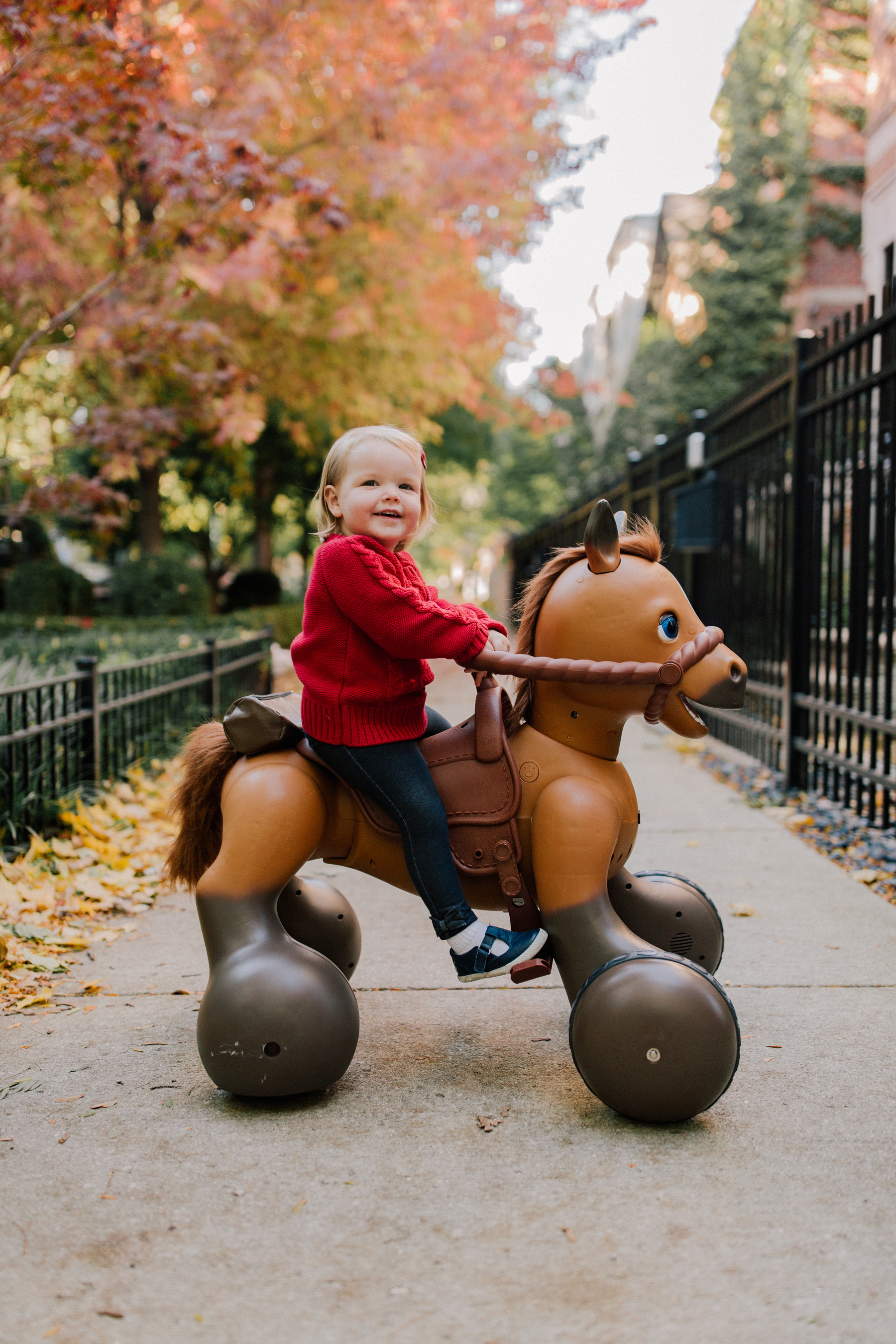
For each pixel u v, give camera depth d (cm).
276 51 774
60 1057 286
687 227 2408
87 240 858
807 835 542
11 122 599
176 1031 304
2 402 909
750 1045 290
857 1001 322
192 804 285
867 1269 189
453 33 894
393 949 377
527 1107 255
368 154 910
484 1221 205
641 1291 183
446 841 258
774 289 2350
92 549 1753
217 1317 178
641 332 3284
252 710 267
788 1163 227
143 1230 204
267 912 263
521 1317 177
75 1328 176
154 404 932
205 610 1512
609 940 253
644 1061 236
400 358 1185
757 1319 176
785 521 676
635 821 279
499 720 269
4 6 526
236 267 812
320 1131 243
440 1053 288
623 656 258
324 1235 201
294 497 2155
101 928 400
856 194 2359
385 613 245
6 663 728
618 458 2805
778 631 690
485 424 2088
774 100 2311
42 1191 217
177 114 700
